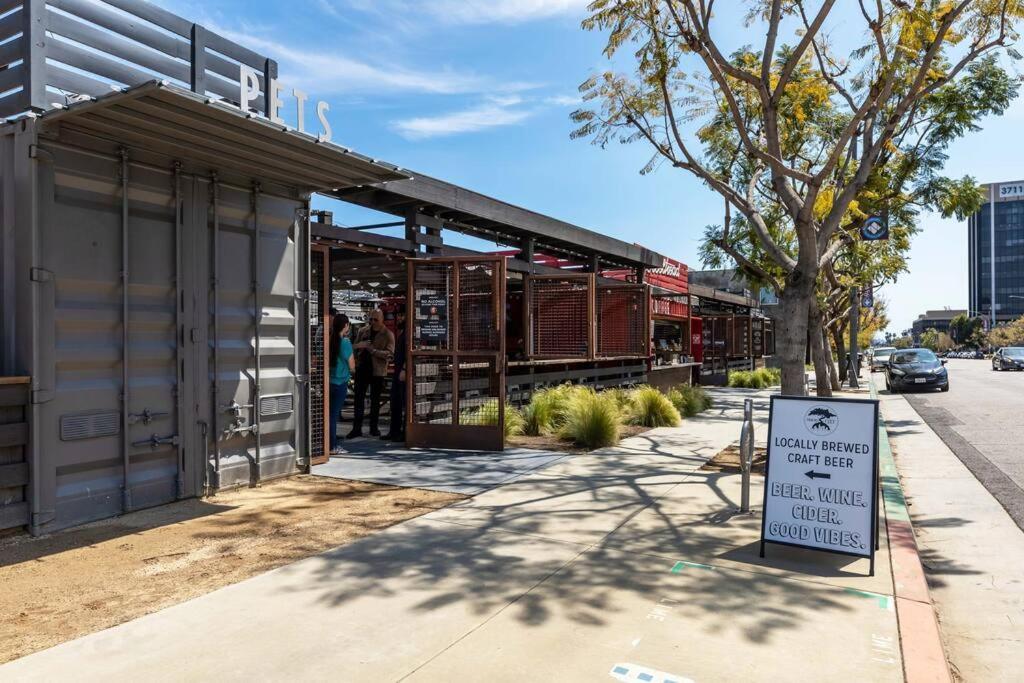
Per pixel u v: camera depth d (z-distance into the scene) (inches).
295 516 236.1
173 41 239.5
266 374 284.4
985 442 464.4
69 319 212.8
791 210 341.4
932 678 129.5
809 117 513.7
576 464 335.9
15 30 207.8
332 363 367.6
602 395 524.1
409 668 130.7
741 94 469.1
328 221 376.5
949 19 314.3
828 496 194.7
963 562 218.5
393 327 614.5
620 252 663.8
